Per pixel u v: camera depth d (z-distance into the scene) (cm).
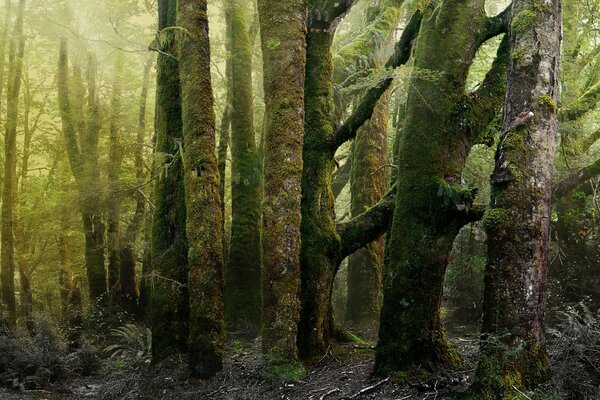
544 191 534
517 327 516
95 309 1489
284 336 778
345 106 1148
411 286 716
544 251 531
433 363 704
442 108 751
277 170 820
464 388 607
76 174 1619
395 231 748
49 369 970
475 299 1315
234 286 1257
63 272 2027
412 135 759
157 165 1004
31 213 2078
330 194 916
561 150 1245
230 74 1389
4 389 866
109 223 1673
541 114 542
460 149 755
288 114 831
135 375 904
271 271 798
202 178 855
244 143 1339
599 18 1377
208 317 823
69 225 1964
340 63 1181
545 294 531
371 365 797
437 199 721
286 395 709
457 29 776
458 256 1389
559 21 568
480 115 763
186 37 898
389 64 939
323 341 869
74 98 1844
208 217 847
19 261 1781
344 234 902
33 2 1694
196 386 788
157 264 948
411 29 928
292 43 852
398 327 713
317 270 864
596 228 1173
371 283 1381
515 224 528
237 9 1431
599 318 664
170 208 966
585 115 1303
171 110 1000
